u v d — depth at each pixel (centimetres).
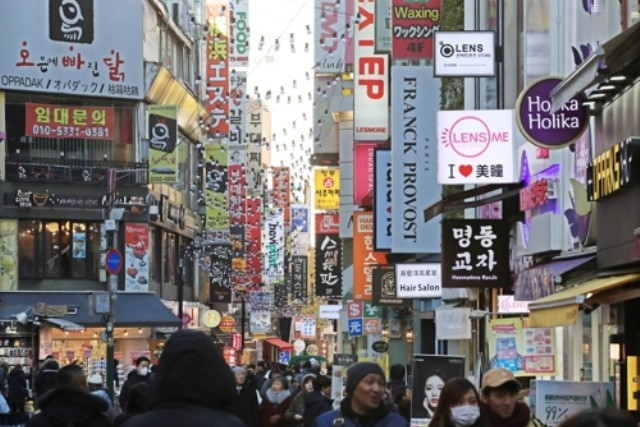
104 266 5053
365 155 6334
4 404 4088
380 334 6900
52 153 6969
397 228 4750
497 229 3459
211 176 8944
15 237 6731
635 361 2348
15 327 6012
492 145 3225
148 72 7369
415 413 1783
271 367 5347
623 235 2225
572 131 2548
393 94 4741
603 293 2153
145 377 2998
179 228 8450
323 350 14762
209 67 8912
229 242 8981
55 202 6856
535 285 2858
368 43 6316
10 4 6850
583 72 1925
